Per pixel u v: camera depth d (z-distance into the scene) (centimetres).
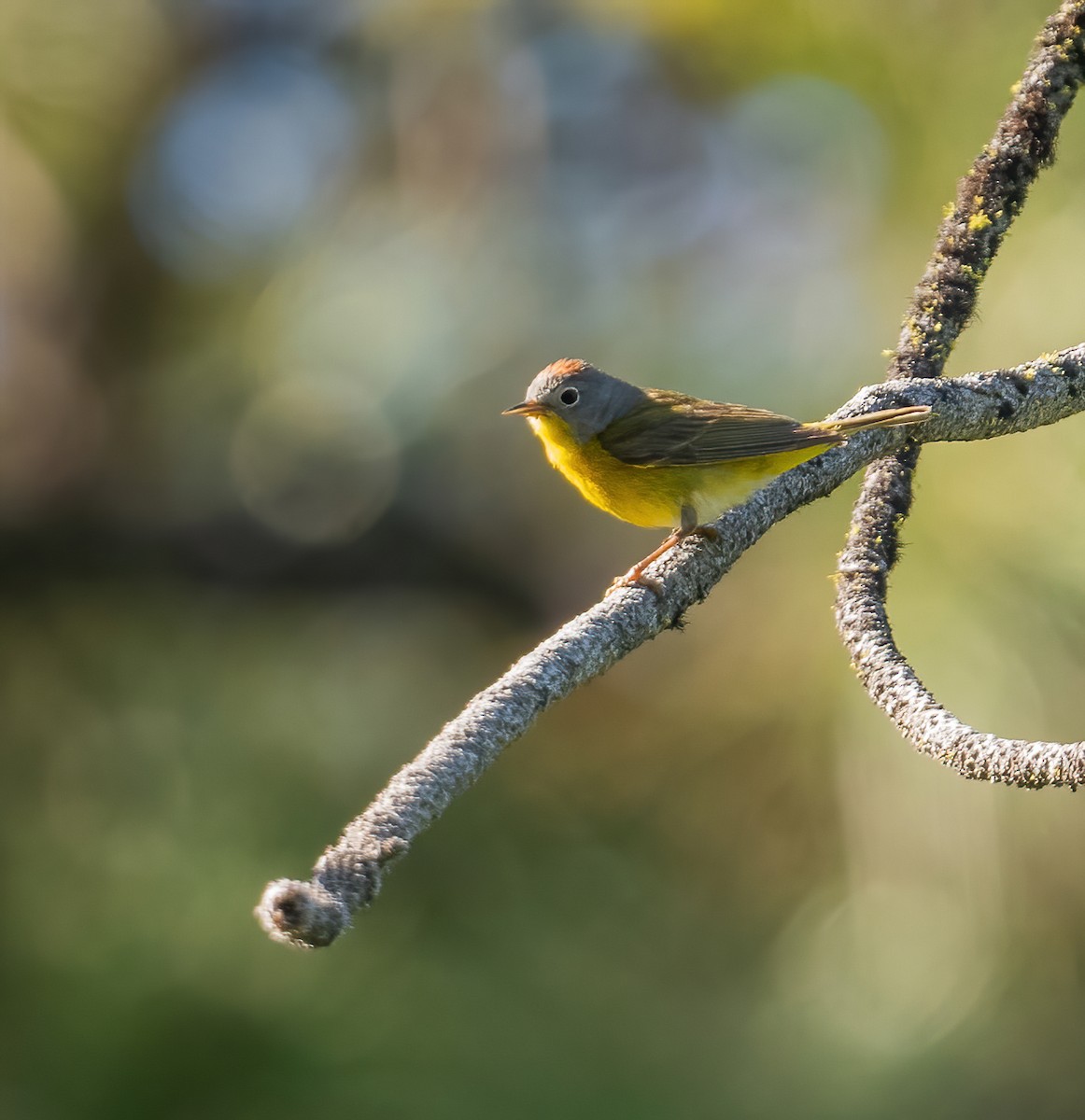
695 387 1097
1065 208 857
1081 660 852
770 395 1006
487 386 1470
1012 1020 945
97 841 1037
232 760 1123
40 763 1134
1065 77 685
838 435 643
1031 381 668
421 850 1093
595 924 1069
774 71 1058
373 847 423
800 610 969
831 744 954
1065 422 857
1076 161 855
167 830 1046
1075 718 845
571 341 1323
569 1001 1007
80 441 1552
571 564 1521
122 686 1198
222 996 924
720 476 805
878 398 657
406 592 1531
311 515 1536
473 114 1482
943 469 874
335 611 1501
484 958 1021
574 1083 945
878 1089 937
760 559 988
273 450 1531
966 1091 930
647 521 835
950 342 695
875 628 611
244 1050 902
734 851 1045
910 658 864
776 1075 959
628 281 1273
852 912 949
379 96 1523
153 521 1518
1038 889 907
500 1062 951
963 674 855
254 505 1530
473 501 1522
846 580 634
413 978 980
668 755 1098
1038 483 861
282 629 1404
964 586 864
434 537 1538
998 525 859
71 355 1552
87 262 1516
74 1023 912
